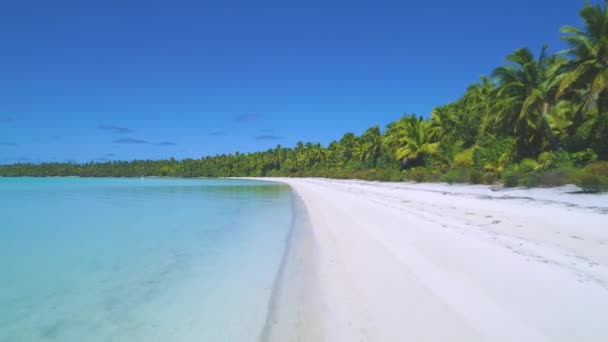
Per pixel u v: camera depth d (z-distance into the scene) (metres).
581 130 24.94
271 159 133.75
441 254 8.90
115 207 28.84
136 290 8.59
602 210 13.17
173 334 6.23
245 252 12.19
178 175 153.62
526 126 30.58
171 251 12.73
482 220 13.20
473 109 41.22
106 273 10.10
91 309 7.49
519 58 30.33
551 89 28.44
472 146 39.53
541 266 7.54
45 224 19.58
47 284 9.20
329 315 6.28
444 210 16.48
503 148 30.98
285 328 6.09
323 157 110.69
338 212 19.86
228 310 7.11
